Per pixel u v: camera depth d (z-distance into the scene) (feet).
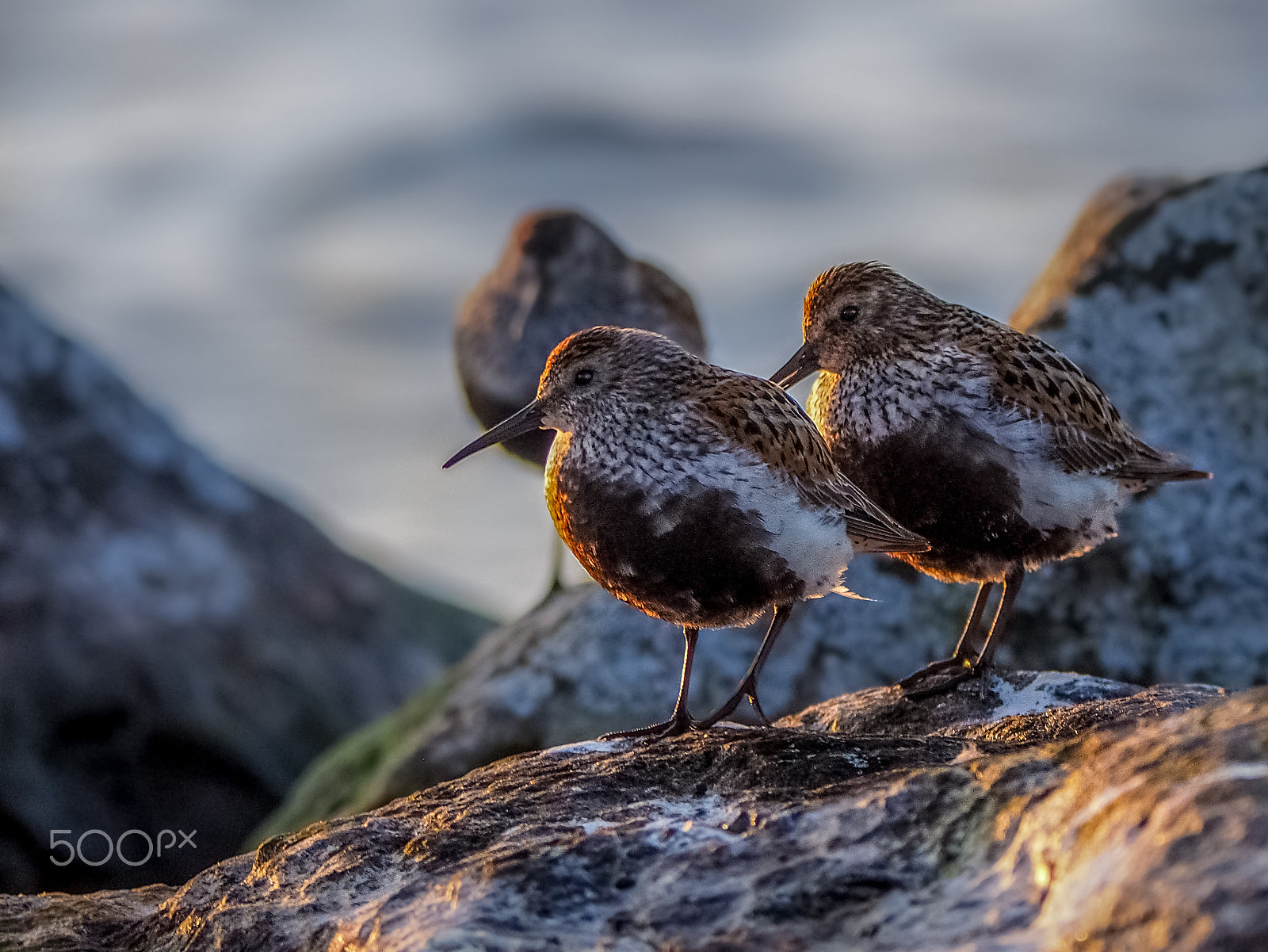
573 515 25.66
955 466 27.61
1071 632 36.81
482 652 41.65
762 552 24.77
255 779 48.57
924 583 37.24
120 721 47.50
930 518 28.25
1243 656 36.37
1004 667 29.07
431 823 21.84
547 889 18.57
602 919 18.16
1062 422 27.68
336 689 52.37
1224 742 15.90
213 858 47.19
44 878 45.16
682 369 25.50
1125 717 23.90
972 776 18.35
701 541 24.73
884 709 28.37
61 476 51.57
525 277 49.80
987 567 28.78
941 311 28.86
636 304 49.90
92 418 53.52
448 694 40.81
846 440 28.76
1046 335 39.09
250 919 20.29
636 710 37.47
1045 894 15.92
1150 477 28.89
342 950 18.86
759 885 17.92
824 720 28.68
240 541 53.83
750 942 16.99
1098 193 42.93
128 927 22.38
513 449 48.85
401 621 56.54
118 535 51.31
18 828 45.03
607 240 50.08
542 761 24.50
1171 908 13.92
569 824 20.74
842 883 17.51
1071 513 27.84
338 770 41.68
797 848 18.42
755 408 25.27
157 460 54.13
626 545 25.17
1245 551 37.17
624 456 25.04
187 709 48.39
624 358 25.43
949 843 17.57
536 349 49.37
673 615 25.91
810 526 24.95
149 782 47.44
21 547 49.24
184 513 53.26
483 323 50.60
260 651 51.34
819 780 21.45
